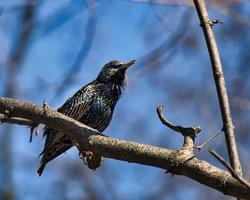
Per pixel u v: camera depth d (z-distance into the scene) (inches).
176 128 273.9
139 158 268.1
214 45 288.8
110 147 278.8
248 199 236.2
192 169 249.9
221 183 241.1
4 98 323.6
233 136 271.7
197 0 295.1
